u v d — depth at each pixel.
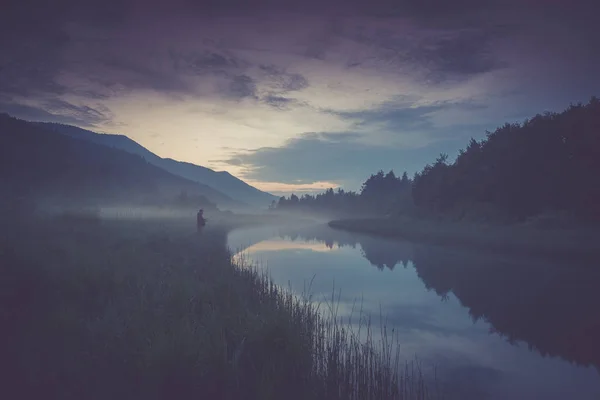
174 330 7.09
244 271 15.27
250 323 7.94
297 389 6.37
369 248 34.28
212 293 10.18
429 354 8.71
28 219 23.22
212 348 6.81
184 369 6.17
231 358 6.91
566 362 8.32
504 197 40.06
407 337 9.94
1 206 27.14
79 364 6.36
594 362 8.31
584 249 25.81
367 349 7.86
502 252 28.17
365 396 6.32
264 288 12.82
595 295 14.71
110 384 6.03
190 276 12.34
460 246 33.66
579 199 33.47
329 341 8.80
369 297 14.66
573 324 11.04
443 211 54.75
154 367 6.14
